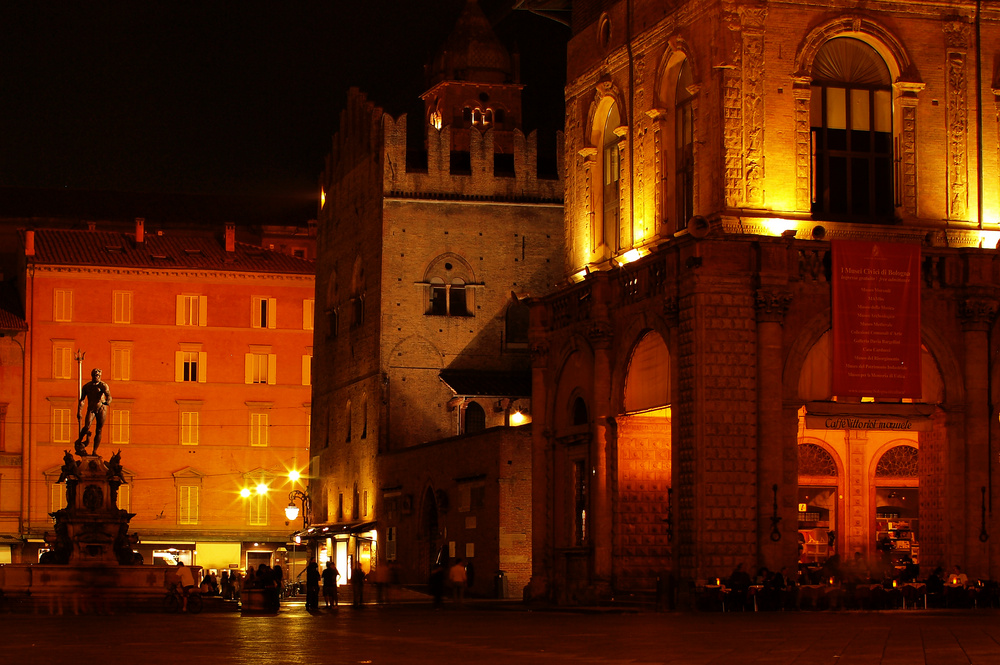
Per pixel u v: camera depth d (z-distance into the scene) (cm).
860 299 4809
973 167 5109
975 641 3103
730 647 3022
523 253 8831
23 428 11869
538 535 5828
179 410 12250
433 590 5888
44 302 12038
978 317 4900
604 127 5850
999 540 4881
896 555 5719
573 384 5653
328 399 9744
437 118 9988
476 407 8638
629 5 5541
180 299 12325
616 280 5353
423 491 7919
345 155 9594
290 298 12525
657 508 5341
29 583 6109
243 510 12275
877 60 5103
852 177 5059
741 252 4750
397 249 8675
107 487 6569
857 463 5744
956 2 5122
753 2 4938
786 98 4950
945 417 4928
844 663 2619
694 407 4709
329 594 5888
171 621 4784
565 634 3569
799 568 4819
